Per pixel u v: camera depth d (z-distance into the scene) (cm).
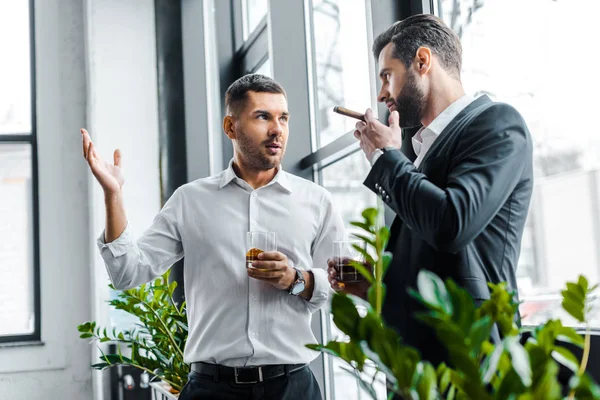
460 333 74
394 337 81
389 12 229
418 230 132
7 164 460
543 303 171
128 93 440
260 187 210
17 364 436
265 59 377
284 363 197
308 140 323
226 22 444
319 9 309
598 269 153
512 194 136
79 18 470
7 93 464
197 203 211
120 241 198
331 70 296
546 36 170
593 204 154
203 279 204
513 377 77
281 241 206
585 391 72
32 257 457
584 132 157
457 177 130
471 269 133
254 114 204
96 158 195
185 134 438
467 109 142
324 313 314
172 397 247
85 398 443
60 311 448
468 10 205
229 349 196
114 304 269
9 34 467
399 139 142
